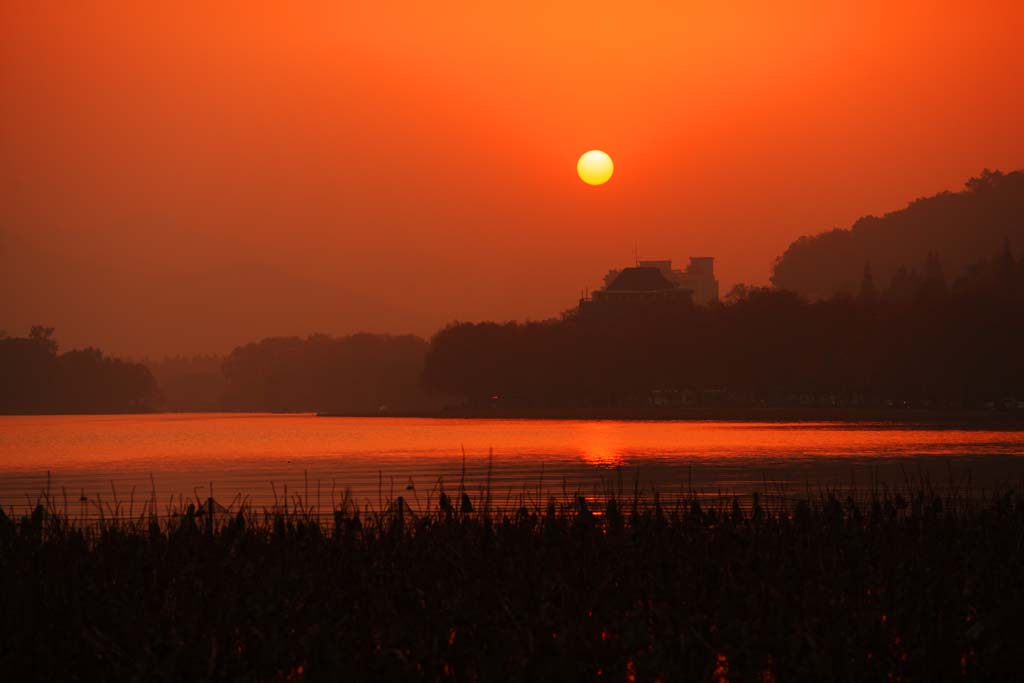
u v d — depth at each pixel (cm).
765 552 9681
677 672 7244
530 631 7725
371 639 7738
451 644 7662
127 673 7388
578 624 7825
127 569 9344
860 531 10550
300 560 9494
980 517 11344
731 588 8438
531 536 10381
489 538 10150
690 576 8988
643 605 8294
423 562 9556
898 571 9131
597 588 8662
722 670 7656
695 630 7600
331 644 7456
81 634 7775
